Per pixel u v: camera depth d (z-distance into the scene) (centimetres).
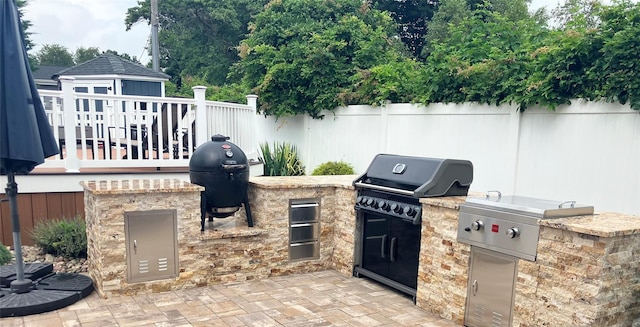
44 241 516
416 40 2081
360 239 491
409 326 364
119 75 1405
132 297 412
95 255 424
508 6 1667
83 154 604
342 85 970
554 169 555
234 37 2425
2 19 343
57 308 376
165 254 430
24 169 381
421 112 749
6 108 342
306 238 508
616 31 493
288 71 970
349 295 435
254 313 384
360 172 882
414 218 404
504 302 328
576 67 532
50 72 2197
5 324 345
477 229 344
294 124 1047
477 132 655
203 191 459
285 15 1153
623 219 304
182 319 366
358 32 1038
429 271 394
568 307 287
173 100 660
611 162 493
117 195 402
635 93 463
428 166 416
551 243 295
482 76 638
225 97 1562
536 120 576
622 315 286
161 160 655
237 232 463
